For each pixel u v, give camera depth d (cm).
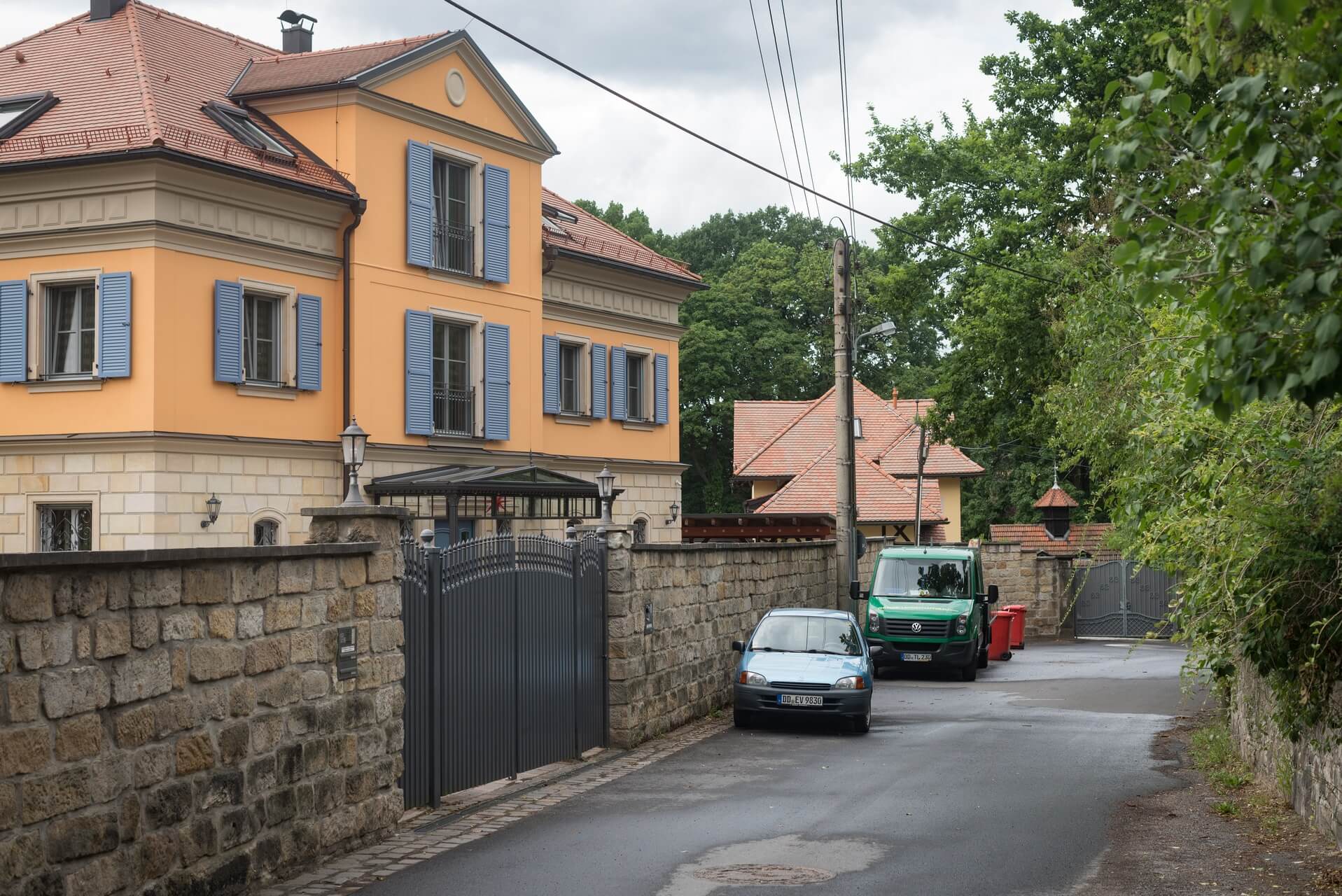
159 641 766
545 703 1422
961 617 2695
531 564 1386
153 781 756
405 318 2666
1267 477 1015
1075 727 1872
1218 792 1283
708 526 3834
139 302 2220
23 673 658
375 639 1028
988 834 1073
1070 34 3359
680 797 1248
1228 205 577
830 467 5128
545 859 965
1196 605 1110
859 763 1488
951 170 3456
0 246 2311
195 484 2272
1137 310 1716
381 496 2606
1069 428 1864
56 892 674
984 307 3266
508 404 2928
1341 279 547
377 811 1026
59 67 2589
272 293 2436
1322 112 577
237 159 2364
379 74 2584
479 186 2877
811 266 7156
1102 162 668
